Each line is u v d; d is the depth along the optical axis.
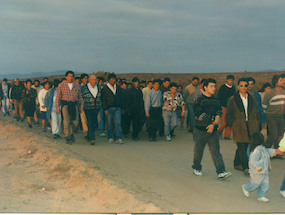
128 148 9.23
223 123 10.87
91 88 9.31
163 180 6.43
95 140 10.27
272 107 8.26
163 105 10.63
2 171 6.27
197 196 5.60
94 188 5.53
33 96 12.20
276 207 5.14
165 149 9.37
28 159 7.15
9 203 4.81
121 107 10.13
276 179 6.76
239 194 5.77
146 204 4.83
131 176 6.46
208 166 7.73
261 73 59.03
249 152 7.10
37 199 5.06
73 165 6.52
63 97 8.93
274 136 8.34
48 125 12.43
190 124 12.35
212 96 6.67
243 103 6.89
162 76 62.03
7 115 17.16
